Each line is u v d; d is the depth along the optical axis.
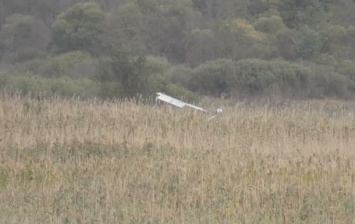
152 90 94.69
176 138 57.06
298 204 38.62
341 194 41.03
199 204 38.34
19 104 67.25
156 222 34.56
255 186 42.03
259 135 59.56
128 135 58.09
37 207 36.88
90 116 63.94
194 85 128.25
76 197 38.88
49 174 43.94
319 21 169.00
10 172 44.28
